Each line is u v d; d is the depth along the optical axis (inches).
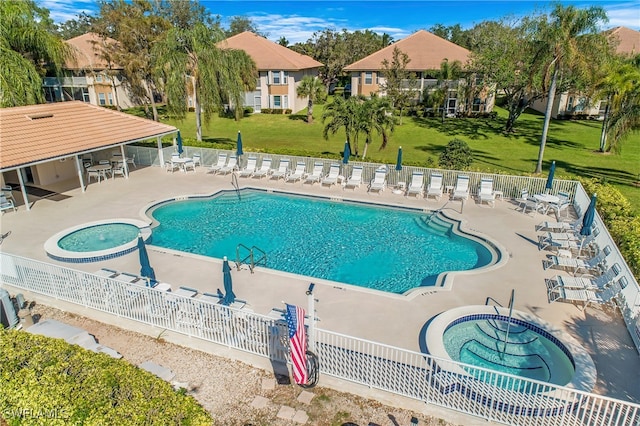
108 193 780.0
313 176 839.7
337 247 597.0
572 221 636.7
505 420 291.1
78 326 406.9
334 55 2571.4
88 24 2898.6
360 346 362.9
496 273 490.3
